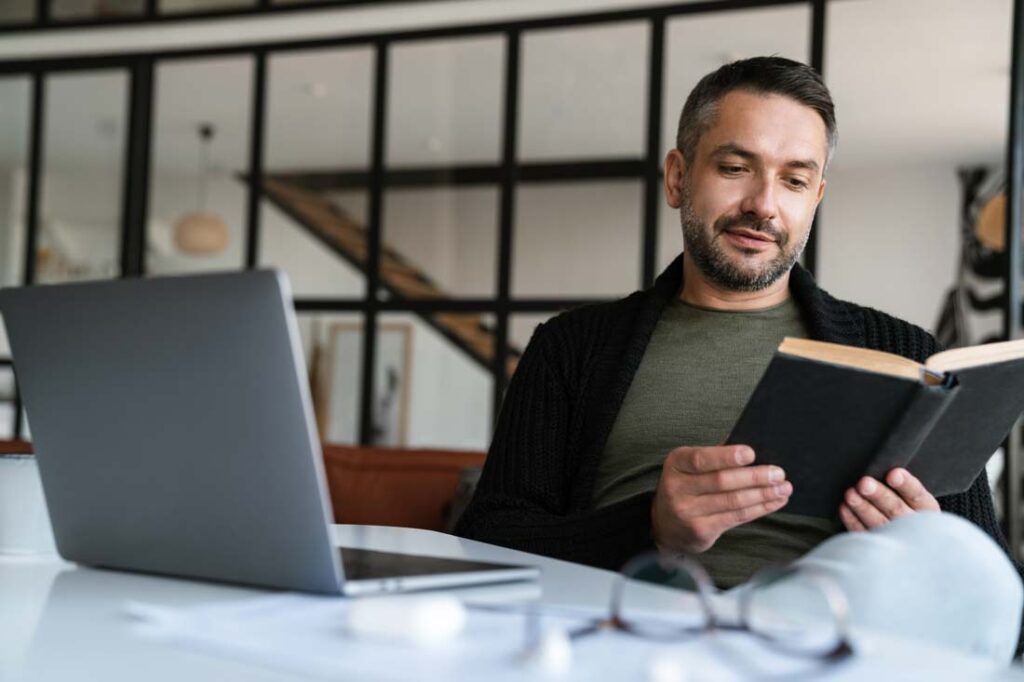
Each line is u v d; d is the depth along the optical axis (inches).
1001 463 137.1
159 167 198.5
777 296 71.1
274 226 195.0
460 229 181.8
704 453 50.4
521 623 30.8
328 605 33.5
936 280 190.5
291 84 184.5
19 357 41.2
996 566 40.3
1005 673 27.2
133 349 37.4
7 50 196.9
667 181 74.9
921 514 42.3
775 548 63.7
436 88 176.4
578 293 169.2
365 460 111.7
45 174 202.1
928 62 149.3
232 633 29.6
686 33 155.9
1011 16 143.2
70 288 38.6
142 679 25.4
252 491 35.6
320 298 189.0
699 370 68.9
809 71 68.4
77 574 41.1
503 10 166.6
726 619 32.1
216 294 34.5
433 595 35.7
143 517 39.4
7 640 29.1
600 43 161.9
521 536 60.8
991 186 184.7
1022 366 51.6
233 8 181.6
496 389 175.2
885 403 47.4
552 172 169.2
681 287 74.2
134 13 187.3
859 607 39.2
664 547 54.1
